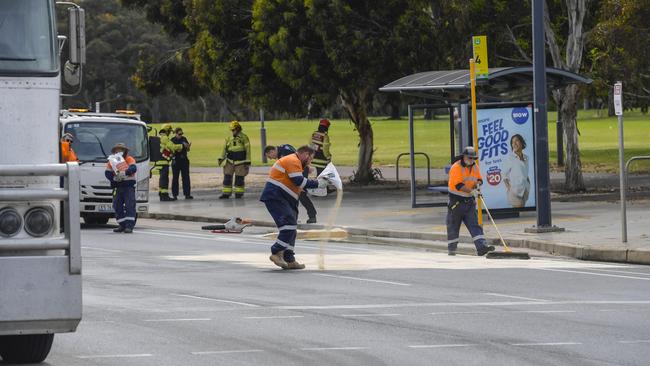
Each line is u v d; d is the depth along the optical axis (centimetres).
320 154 7025
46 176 2373
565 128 8069
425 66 8562
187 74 10288
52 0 2477
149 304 3438
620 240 5053
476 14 8344
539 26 5547
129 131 7150
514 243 5300
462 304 3425
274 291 3738
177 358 2592
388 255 4984
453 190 4966
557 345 2750
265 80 9131
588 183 8831
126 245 5519
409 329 2981
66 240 2319
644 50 7631
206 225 6881
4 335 2461
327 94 8700
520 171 6225
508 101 6688
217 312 3275
